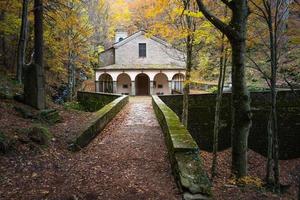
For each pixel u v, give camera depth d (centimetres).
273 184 1191
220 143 1820
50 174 611
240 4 754
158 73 3488
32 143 724
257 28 1259
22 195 500
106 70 3419
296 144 1838
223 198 695
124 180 607
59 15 1603
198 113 1836
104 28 4066
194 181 525
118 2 4350
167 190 555
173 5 1260
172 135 757
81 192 535
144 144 936
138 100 2608
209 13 762
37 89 1070
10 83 1392
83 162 720
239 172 823
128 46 3534
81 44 2466
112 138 1024
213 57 1609
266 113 1839
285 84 1981
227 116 1825
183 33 1270
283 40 1377
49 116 1025
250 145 1838
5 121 836
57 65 2302
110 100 2180
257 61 1589
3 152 645
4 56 2125
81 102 2433
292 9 1162
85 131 892
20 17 1758
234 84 794
